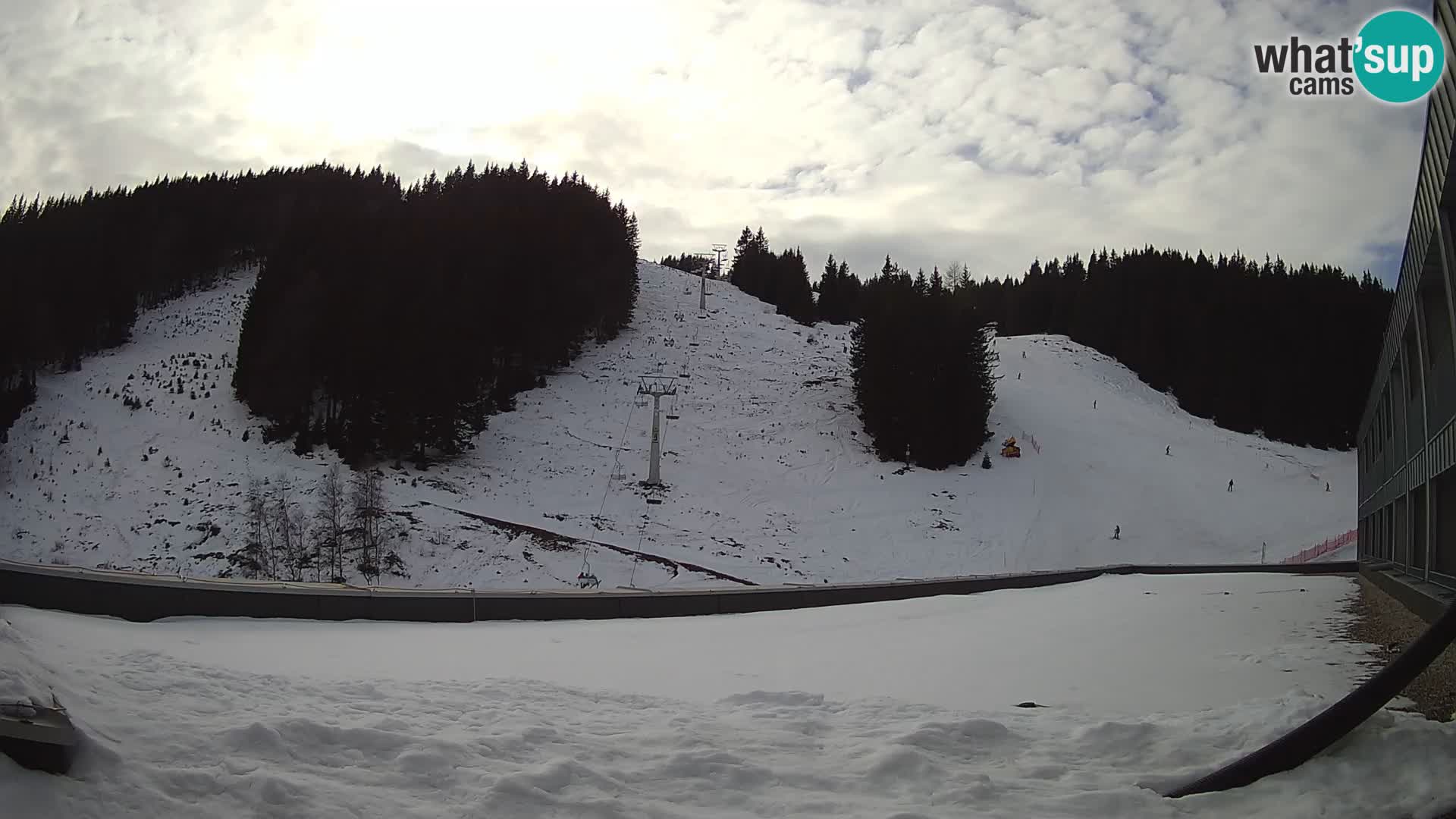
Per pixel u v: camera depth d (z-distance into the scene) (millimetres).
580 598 18375
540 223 77062
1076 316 103062
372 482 39688
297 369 52500
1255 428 80750
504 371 63250
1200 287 96812
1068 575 30578
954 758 6176
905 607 20938
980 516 48781
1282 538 50375
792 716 7320
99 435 50594
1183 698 9125
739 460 52906
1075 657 12219
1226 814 5273
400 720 6055
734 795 5367
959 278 110938
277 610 15297
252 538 36656
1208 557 47812
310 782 4961
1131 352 92750
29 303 60156
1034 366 83750
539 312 65750
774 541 43000
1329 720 5664
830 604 22406
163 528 39156
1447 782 5336
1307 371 80500
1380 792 5328
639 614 19109
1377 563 21125
